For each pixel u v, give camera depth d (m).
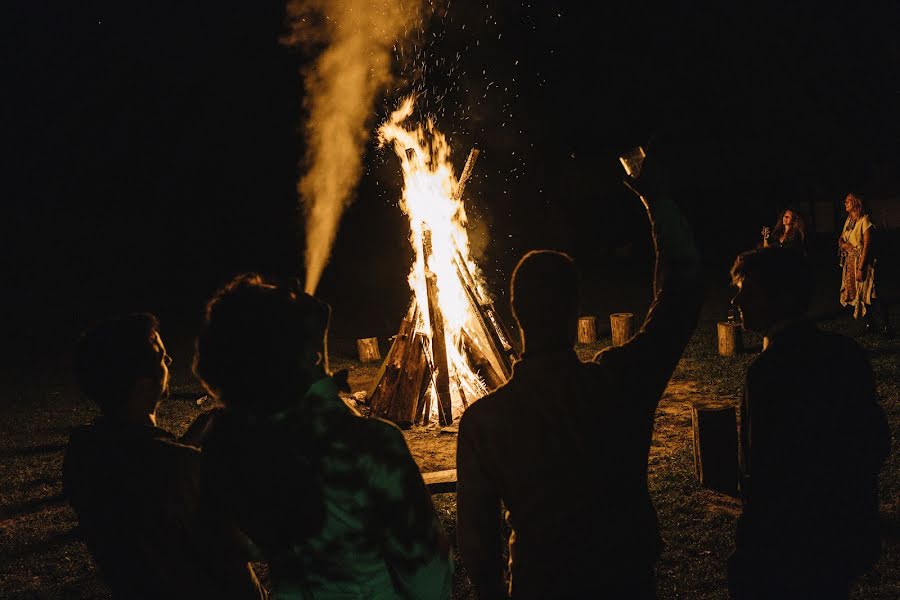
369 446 1.67
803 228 10.41
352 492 1.65
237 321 1.65
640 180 2.10
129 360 2.15
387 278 19.89
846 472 2.14
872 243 9.45
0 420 8.96
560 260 1.96
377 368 10.68
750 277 2.35
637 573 1.86
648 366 1.96
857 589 3.72
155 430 2.17
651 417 1.97
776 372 2.23
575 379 1.89
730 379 8.41
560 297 1.92
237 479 1.70
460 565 4.45
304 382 1.69
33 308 17.41
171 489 2.04
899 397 6.91
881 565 3.93
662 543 1.97
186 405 8.98
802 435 2.15
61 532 5.49
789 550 2.18
